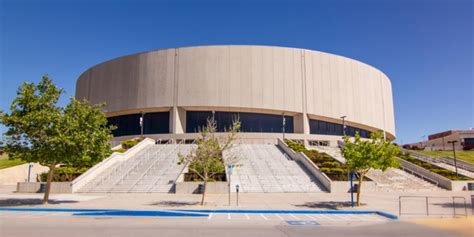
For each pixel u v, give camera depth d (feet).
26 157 64.13
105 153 69.46
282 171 107.14
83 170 102.78
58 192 88.69
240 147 139.95
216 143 67.92
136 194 84.33
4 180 119.14
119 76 189.47
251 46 181.37
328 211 56.65
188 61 178.50
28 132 63.72
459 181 98.99
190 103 174.60
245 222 45.80
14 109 64.69
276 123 182.80
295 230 39.22
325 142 183.62
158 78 179.32
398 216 50.42
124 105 184.34
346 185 89.15
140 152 132.57
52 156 63.87
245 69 178.81
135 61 185.98
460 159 155.12
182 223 44.21
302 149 136.87
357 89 203.10
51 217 50.01
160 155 126.41
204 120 178.60
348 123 199.62
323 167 106.93
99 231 37.60
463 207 61.00
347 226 42.55
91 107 69.15
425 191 93.81
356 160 62.23
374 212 56.34
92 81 201.77
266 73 180.14
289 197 77.97
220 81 176.45
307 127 182.50
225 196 79.87
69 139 62.64
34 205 62.39
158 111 182.09
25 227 40.37
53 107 66.28
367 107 207.51
